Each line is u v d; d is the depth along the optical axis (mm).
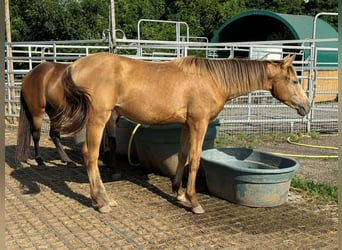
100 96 3363
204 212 3652
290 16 14727
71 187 4336
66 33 19781
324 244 3029
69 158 5379
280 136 7316
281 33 16703
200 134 3564
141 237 3111
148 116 3482
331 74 11906
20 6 20828
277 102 9492
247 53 14742
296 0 24359
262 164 4273
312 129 8070
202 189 4363
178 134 4500
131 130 5086
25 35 20234
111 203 3738
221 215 3586
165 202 3904
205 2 22266
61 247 2932
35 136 4996
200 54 16859
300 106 3775
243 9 22797
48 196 4039
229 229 3281
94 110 3404
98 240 3049
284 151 6199
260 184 3688
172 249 2918
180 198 3916
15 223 3350
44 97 4691
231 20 15094
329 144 6809
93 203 3717
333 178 4766
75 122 3398
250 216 3570
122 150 5484
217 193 4070
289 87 3730
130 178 4703
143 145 4742
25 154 4695
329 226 3367
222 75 3588
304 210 3730
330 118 8578
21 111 4770
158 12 22438
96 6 20609
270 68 3689
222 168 3865
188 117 3551
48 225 3314
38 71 4711
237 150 4500
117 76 3369
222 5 22812
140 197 4039
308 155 5918
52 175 4797
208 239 3090
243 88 3686
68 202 3867
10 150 6145
